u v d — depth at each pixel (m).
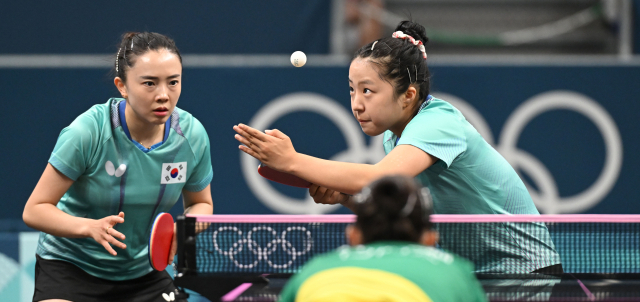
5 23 22.44
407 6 26.59
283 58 22.50
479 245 9.40
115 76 10.05
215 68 20.20
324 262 6.00
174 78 9.41
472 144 9.33
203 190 11.25
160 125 10.23
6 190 19.72
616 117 20.03
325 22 22.61
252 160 20.25
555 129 20.12
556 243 9.68
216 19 22.59
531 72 20.05
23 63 19.83
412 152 8.75
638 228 9.23
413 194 6.19
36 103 19.78
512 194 9.74
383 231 6.11
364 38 25.00
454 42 25.84
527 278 8.86
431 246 6.46
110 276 10.64
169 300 11.23
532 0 26.42
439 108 9.46
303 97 20.22
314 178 8.59
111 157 9.89
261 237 9.15
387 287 5.59
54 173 9.56
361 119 9.37
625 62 19.98
